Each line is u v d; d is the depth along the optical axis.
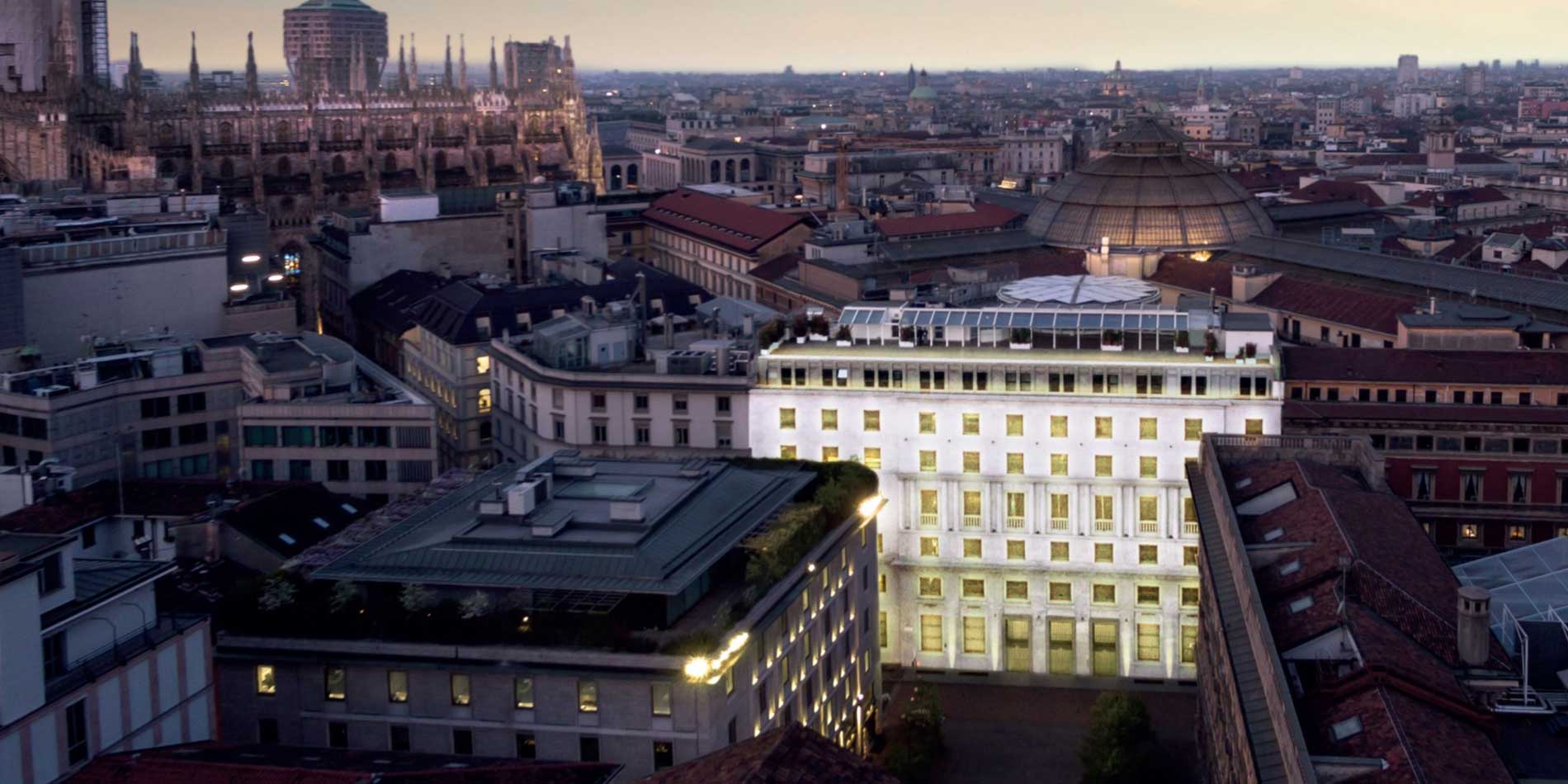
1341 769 86.19
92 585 101.50
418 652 117.81
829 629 142.25
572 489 135.75
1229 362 169.62
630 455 190.00
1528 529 179.38
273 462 181.25
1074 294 191.50
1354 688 96.75
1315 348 194.62
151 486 161.62
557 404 194.00
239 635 120.19
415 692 118.69
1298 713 96.75
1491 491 179.88
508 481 139.00
